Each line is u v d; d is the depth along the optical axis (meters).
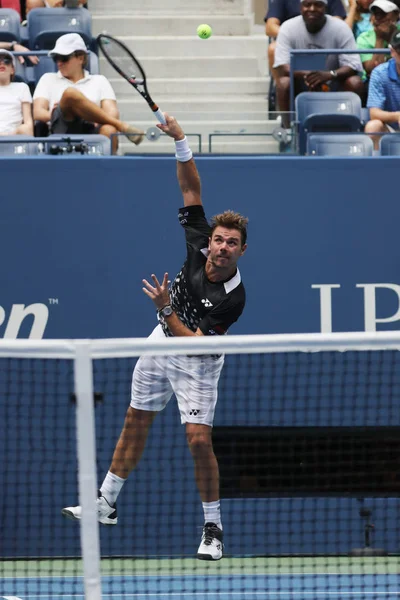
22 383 23.77
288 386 24.12
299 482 24.81
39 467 23.92
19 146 26.27
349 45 34.75
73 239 24.06
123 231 24.06
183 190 20.48
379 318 24.30
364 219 24.14
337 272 24.20
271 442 24.78
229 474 24.94
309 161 23.98
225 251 18.84
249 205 24.09
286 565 24.06
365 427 24.12
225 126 28.09
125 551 24.44
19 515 24.06
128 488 24.33
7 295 24.12
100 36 20.92
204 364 19.64
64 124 29.42
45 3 40.91
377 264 24.20
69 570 23.56
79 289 24.16
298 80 33.22
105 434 24.03
